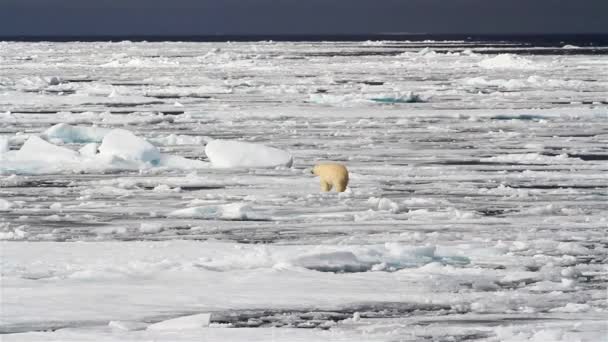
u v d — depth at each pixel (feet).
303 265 129.80
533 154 267.80
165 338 93.97
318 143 301.84
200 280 119.85
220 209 179.93
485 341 94.94
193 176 224.94
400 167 246.27
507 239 155.53
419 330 99.30
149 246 144.36
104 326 99.19
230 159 245.24
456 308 110.22
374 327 100.58
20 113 409.69
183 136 304.50
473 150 285.43
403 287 119.44
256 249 141.90
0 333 95.86
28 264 129.29
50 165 239.50
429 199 193.77
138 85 623.36
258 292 114.62
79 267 127.34
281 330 98.43
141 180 220.23
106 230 161.99
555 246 149.59
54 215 177.37
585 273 130.72
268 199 194.80
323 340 94.53
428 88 583.99
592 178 229.04
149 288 115.24
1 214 179.73
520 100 485.97
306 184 215.10
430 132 336.08
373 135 325.83
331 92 550.77
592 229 165.48
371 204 189.57
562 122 370.94
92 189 208.54
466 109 431.02
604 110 408.26
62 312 104.12
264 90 567.59
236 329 98.37
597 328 99.91
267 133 331.98
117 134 253.65
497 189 210.18
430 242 151.33
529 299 115.14
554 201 196.34
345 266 130.21
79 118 384.88
